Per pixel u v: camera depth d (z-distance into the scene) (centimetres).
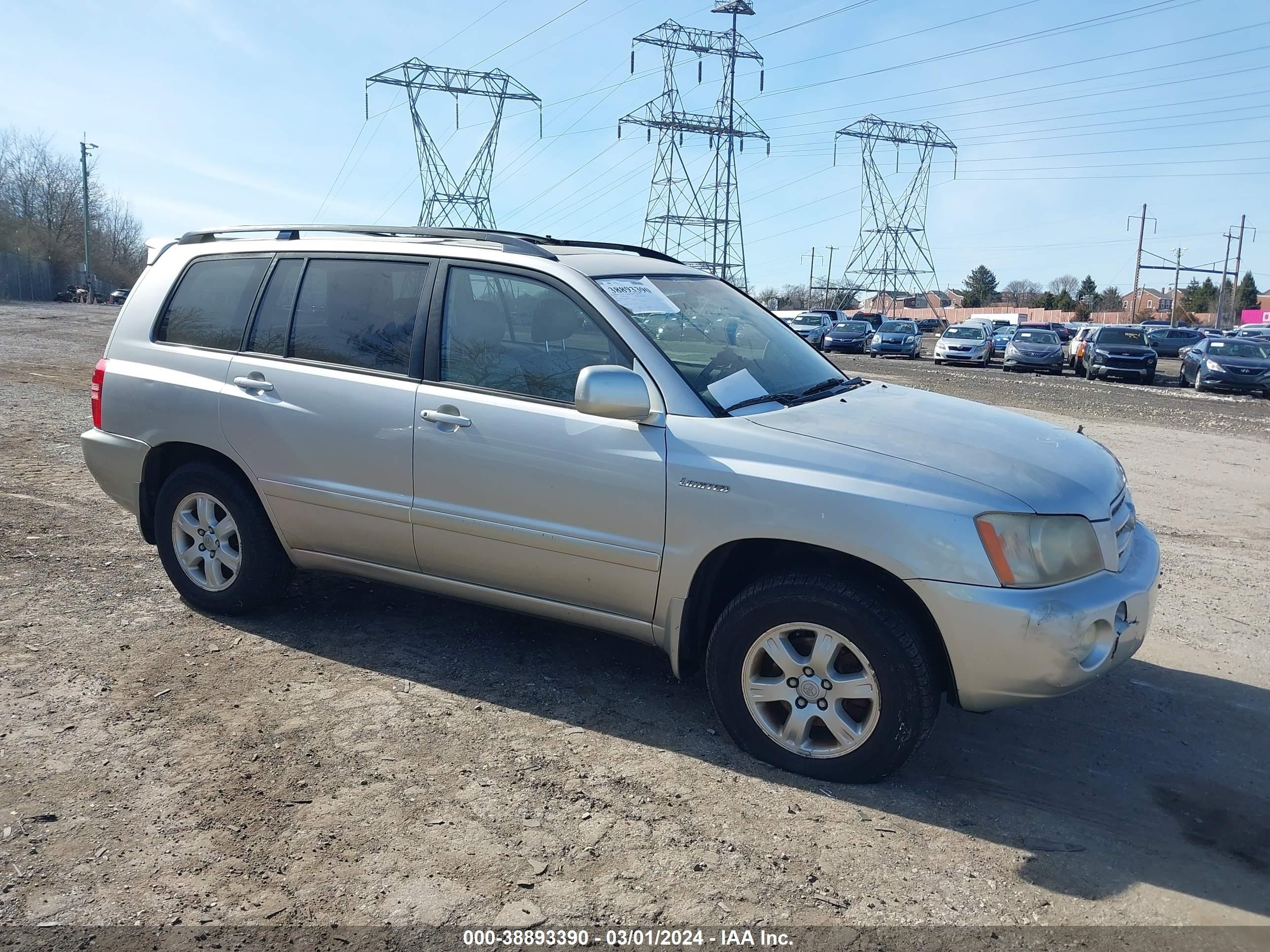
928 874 290
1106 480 360
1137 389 2302
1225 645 492
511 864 288
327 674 418
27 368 1548
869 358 3372
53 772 331
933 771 354
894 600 332
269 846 293
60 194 7006
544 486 378
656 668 438
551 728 375
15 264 6019
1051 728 395
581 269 397
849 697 334
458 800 321
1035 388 2114
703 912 269
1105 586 330
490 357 400
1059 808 331
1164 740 386
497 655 446
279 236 476
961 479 325
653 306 396
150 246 515
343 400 423
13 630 453
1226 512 816
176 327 483
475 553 401
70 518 647
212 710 380
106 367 492
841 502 326
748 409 366
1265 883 292
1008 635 311
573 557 377
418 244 430
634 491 360
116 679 406
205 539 478
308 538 447
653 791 331
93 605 491
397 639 461
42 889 271
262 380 445
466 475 394
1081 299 11738
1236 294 9088
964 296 12662
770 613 341
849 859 296
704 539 349
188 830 300
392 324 424
